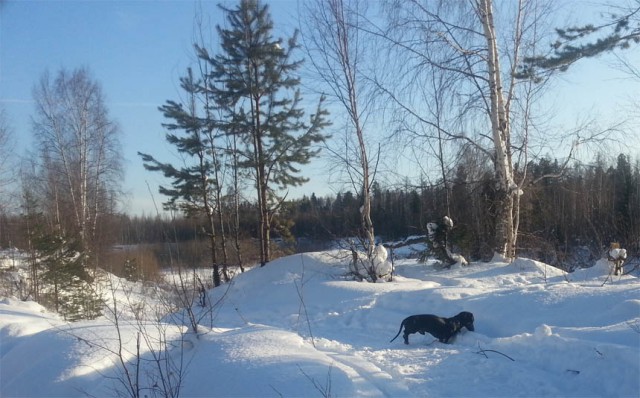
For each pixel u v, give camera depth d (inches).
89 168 1407.5
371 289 569.6
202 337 292.5
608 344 249.4
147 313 390.6
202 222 964.6
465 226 722.2
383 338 387.2
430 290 483.5
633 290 363.6
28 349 313.6
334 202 809.5
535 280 567.2
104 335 306.7
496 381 253.4
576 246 960.9
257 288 730.2
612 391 227.1
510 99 701.3
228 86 861.2
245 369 235.9
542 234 899.4
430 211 819.4
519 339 297.7
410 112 702.5
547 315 363.6
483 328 389.4
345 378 224.1
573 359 257.1
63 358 282.8
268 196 920.3
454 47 687.7
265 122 877.8
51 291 840.9
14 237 1247.5
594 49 588.1
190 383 247.1
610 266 532.7
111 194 1440.7
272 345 266.8
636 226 874.1
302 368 231.0
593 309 350.9
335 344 342.6
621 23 581.9
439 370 274.1
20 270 1077.8
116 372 275.4
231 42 851.4
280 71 871.1
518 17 699.4
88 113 1400.1
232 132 881.5
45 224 1012.5
